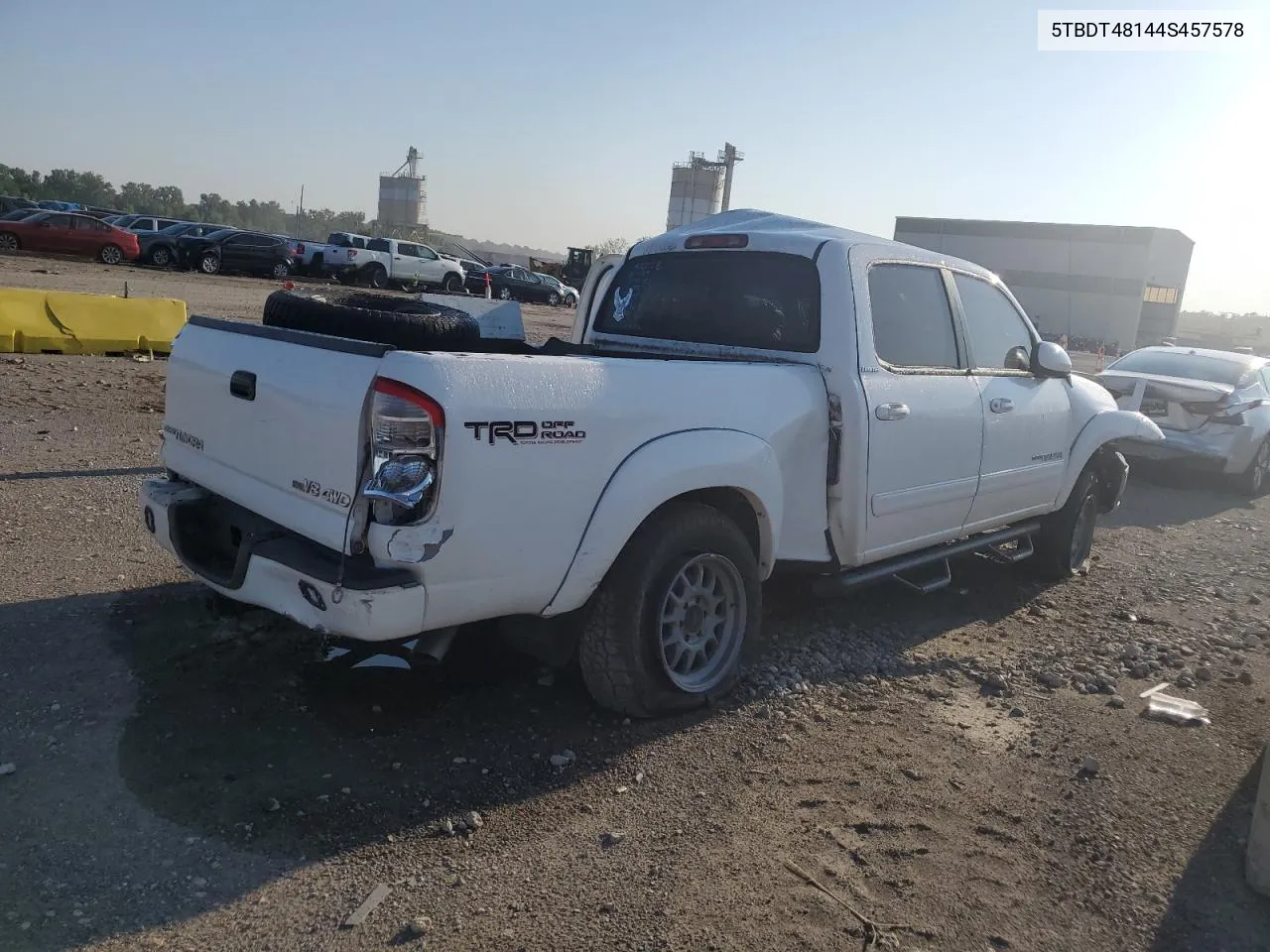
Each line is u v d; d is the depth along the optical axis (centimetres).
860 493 452
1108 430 646
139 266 3105
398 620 309
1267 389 1153
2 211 3784
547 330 2373
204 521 394
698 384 385
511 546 325
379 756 357
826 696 443
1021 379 577
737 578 416
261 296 2347
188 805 317
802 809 345
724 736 394
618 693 385
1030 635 553
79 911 267
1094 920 296
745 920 283
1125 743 418
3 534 555
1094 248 5659
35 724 358
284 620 459
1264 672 518
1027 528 615
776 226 520
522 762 361
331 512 318
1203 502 1055
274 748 356
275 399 339
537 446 326
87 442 800
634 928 277
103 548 547
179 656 419
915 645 521
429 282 3628
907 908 294
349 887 286
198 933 263
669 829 327
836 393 445
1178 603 641
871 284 470
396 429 302
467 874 296
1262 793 316
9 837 295
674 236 533
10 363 1127
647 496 358
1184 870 325
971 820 346
